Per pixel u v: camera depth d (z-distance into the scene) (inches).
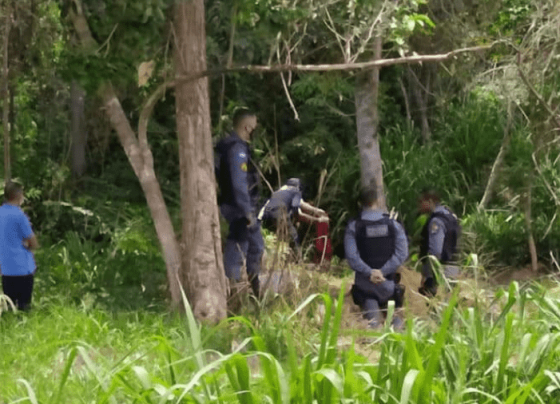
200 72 350.3
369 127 534.9
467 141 636.7
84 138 603.8
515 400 172.7
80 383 223.9
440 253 365.7
